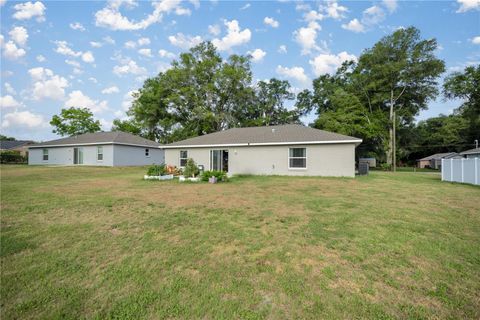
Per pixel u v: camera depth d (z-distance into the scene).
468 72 30.23
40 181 12.23
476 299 2.51
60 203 6.65
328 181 12.52
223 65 33.84
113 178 14.02
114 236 4.21
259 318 2.22
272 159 16.33
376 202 7.09
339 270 3.07
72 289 2.68
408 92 32.00
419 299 2.51
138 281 2.83
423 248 3.73
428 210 6.12
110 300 2.50
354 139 14.30
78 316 2.27
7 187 9.84
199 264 3.23
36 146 28.41
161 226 4.75
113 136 26.58
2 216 5.35
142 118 35.06
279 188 9.95
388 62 31.27
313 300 2.48
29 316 2.26
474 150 23.92
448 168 13.84
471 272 3.04
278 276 2.93
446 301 2.48
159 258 3.40
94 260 3.34
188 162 14.14
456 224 4.92
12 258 3.37
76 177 14.54
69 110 38.84
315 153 15.30
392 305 2.41
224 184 11.27
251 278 2.89
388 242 3.96
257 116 41.88
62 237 4.14
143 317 2.25
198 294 2.59
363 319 2.21
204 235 4.28
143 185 10.84
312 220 5.19
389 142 32.19
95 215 5.49
